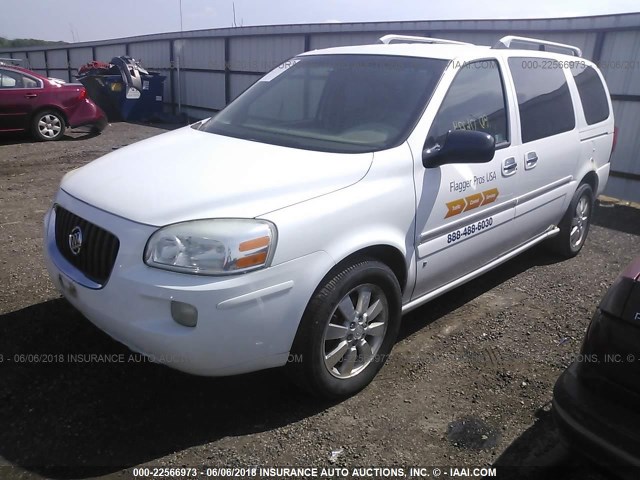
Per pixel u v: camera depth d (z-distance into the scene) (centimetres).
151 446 256
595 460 206
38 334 340
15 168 862
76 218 278
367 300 292
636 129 794
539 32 865
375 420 280
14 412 272
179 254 235
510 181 377
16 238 517
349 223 270
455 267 351
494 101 372
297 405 289
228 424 272
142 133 1348
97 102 1598
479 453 260
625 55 786
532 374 324
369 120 326
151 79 1619
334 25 1165
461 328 377
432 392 304
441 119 329
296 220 251
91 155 1009
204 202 249
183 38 1655
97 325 269
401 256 303
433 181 315
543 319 396
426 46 388
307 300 257
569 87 466
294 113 357
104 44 2184
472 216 348
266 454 254
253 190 257
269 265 242
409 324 381
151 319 239
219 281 232
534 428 277
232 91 1517
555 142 431
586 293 445
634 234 632
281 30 1289
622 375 206
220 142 325
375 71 357
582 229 524
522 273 484
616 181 830
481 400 299
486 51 383
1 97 1077
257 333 245
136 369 310
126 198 262
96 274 262
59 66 2686
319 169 278
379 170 290
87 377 301
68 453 249
